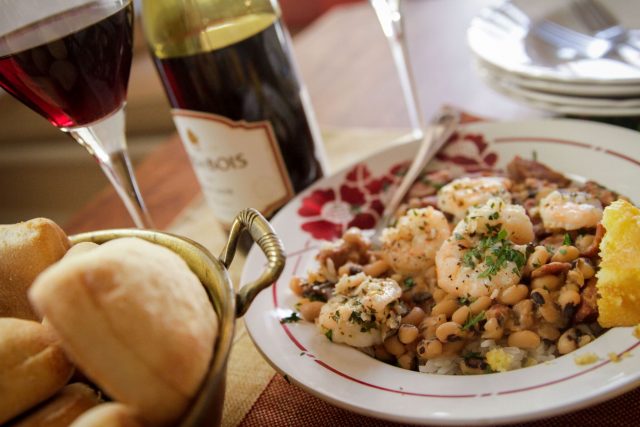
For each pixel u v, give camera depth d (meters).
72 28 0.37
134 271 0.28
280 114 0.47
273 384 0.38
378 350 0.36
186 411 0.27
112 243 0.30
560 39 0.53
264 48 0.46
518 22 0.56
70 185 1.26
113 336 0.26
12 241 0.33
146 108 1.15
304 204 0.46
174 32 0.45
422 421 0.30
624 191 0.40
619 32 0.52
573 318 0.34
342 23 0.94
